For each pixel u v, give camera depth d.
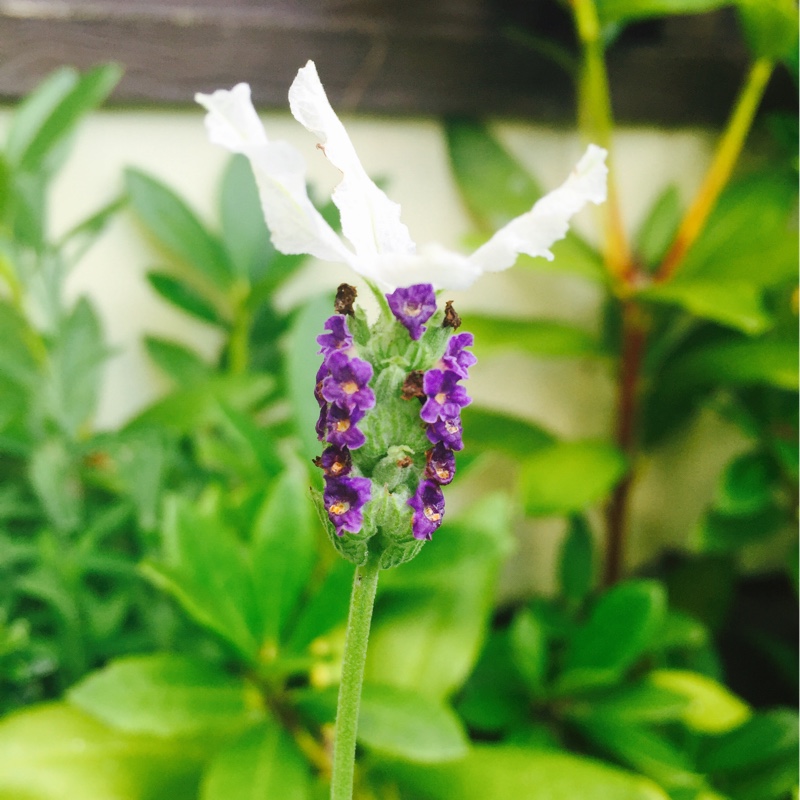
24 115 0.22
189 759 0.17
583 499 0.23
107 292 0.27
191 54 0.24
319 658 0.16
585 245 0.28
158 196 0.24
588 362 0.33
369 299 0.11
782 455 0.25
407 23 0.26
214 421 0.21
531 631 0.22
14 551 0.19
